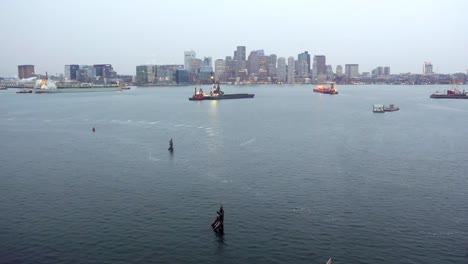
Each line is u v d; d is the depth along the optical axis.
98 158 111.88
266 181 88.12
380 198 76.94
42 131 164.88
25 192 82.38
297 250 57.16
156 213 70.38
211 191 81.62
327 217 68.00
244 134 152.75
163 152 118.50
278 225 65.00
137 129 168.12
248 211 70.88
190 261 54.62
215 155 113.88
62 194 80.94
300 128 169.38
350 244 58.75
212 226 63.81
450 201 75.38
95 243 59.56
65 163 106.69
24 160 110.56
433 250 56.94
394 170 96.88
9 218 68.75
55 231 63.56
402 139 139.50
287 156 112.12
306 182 87.25
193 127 173.88
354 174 93.31
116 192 81.75
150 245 58.84
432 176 91.62
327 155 113.25
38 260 54.88
